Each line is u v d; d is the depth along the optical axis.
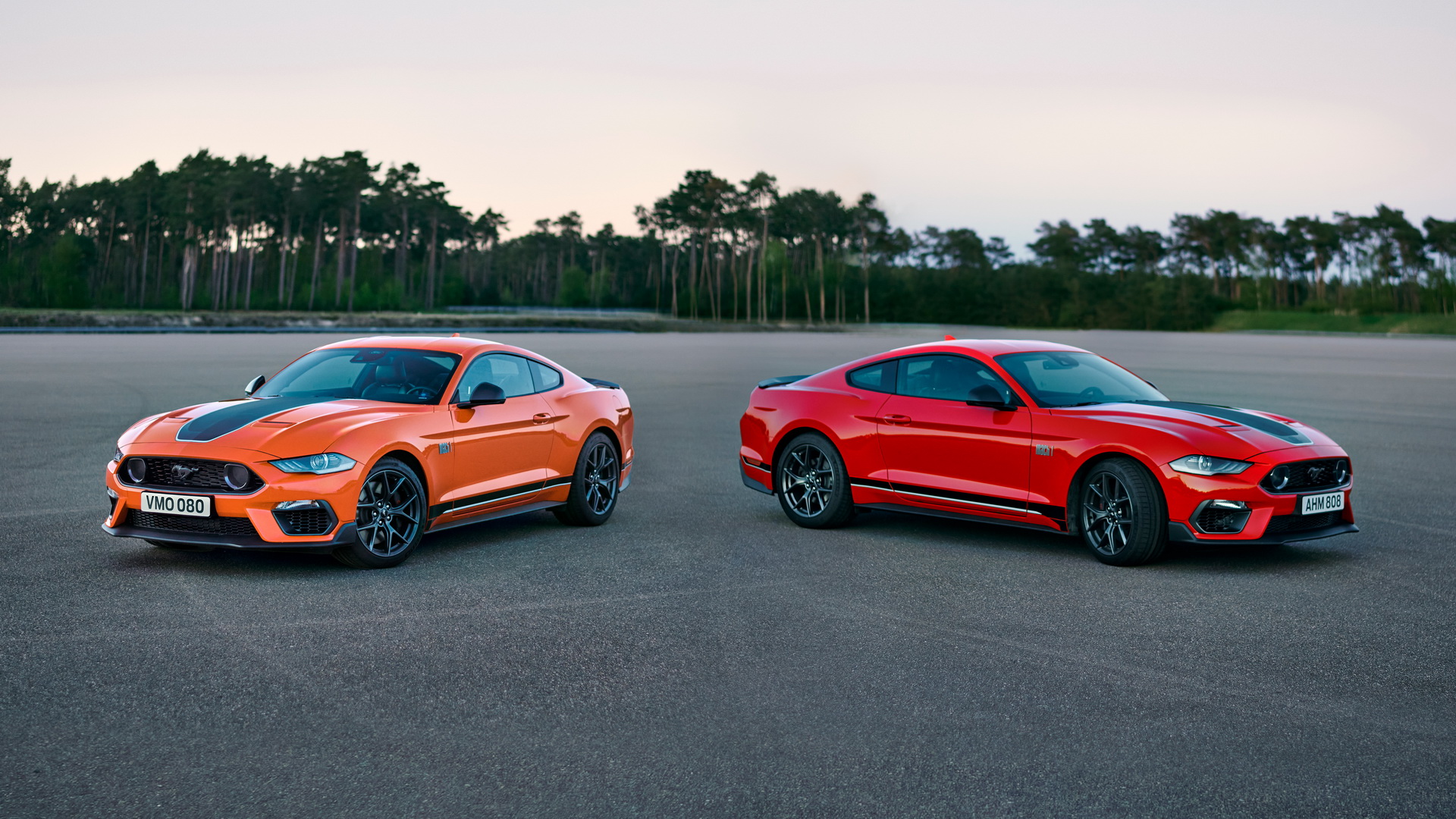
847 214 157.75
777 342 56.34
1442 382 25.31
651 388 21.67
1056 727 3.81
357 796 3.17
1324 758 3.53
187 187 130.62
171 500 6.00
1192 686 4.27
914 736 3.72
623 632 5.02
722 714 3.93
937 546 7.24
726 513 8.54
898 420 7.51
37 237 146.12
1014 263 179.50
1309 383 24.42
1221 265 163.50
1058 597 5.79
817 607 5.55
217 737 3.63
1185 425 6.59
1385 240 155.62
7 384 18.73
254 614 5.24
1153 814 3.09
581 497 7.86
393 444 6.36
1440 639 4.96
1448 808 3.13
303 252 158.50
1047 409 6.98
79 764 3.38
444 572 6.30
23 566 6.18
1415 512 8.60
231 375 21.39
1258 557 6.88
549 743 3.62
